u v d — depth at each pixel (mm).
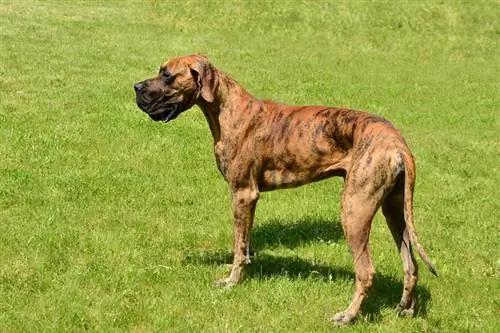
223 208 9516
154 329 6246
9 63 17312
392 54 23375
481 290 7371
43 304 6535
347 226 6258
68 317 6305
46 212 8812
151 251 7973
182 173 10750
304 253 8281
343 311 6531
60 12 24922
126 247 8016
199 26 24812
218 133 7035
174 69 6922
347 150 6574
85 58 18844
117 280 7094
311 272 7543
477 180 11656
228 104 6977
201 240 8477
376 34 25031
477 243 8773
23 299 6617
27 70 16812
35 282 6969
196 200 9758
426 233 9078
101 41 21297
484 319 6758
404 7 27141
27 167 10406
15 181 9758
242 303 6746
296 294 7000
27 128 12203
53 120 12852
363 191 6148
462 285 7461
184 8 26438
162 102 6973
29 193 9414
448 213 9898
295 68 20188
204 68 6844
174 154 11602
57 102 14156
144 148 11781
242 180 6992
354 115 6570
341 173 6695
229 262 7879
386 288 7328
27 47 19328
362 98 17344
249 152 6910
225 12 26125
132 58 19469
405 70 21359
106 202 9375
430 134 14625
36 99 14234
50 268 7324
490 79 20891
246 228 7102
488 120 16203
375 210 6211
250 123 6926
